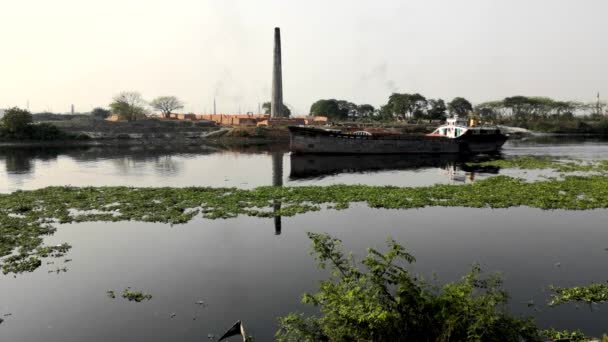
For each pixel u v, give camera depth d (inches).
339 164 2076.8
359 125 4576.8
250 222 900.6
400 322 349.1
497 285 550.6
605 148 3085.6
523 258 671.8
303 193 1192.8
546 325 463.5
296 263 658.8
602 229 828.0
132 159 2442.2
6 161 2322.8
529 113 6579.7
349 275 406.6
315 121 4653.1
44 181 1588.3
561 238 773.9
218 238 792.3
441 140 2541.8
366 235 802.8
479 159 2298.2
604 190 1181.7
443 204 1050.7
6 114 3540.8
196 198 1140.5
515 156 2460.6
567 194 1151.6
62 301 542.9
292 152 2484.0
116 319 496.7
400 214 961.5
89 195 1182.9
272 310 510.3
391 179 1573.6
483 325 331.0
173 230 847.7
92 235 815.7
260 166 2065.7
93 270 641.6
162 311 514.3
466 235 796.6
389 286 520.4
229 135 4197.8
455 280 583.5
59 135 3695.9
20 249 729.6
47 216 956.0
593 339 427.5
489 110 6815.9
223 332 465.4
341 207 1023.6
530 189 1218.0
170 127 4409.5
